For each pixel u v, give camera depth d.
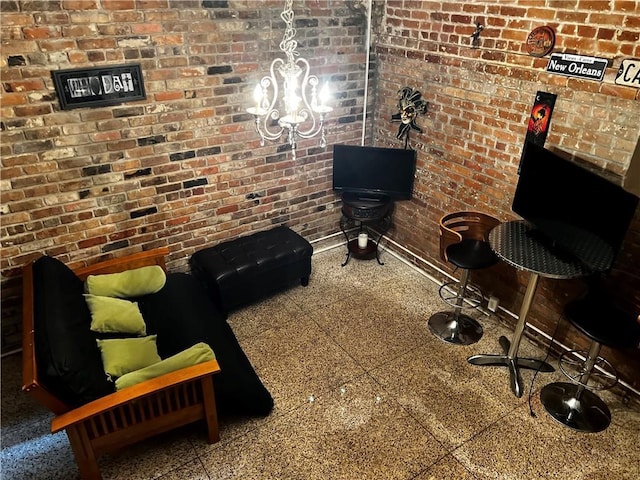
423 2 3.15
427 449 2.40
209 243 3.53
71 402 1.99
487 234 3.19
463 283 3.10
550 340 3.03
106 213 2.96
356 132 3.95
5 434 2.48
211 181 3.32
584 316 2.39
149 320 2.79
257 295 3.42
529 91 2.67
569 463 2.33
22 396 2.72
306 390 2.76
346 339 3.18
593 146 2.45
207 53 2.92
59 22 2.41
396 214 4.05
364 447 2.41
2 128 2.45
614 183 2.25
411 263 4.06
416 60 3.36
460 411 2.62
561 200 2.41
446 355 3.04
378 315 3.42
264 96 2.25
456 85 3.11
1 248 2.69
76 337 2.16
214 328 2.74
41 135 2.56
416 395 2.73
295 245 3.50
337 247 4.30
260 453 2.37
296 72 2.26
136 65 2.70
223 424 2.53
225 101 3.13
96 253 3.03
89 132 2.70
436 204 3.60
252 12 2.99
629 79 2.20
